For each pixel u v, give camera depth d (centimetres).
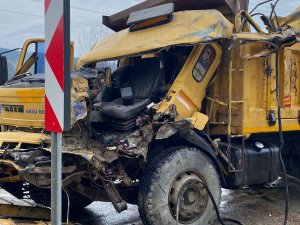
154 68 552
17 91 499
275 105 571
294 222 552
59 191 272
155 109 465
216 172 500
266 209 613
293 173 702
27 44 603
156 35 518
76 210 605
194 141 481
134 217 579
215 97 539
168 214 455
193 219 479
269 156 564
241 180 527
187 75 497
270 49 531
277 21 550
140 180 462
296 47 595
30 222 416
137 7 634
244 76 530
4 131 528
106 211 608
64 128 268
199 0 554
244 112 530
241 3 538
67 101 268
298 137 679
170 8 520
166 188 453
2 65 591
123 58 561
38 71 611
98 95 544
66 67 266
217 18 493
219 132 538
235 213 593
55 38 268
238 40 490
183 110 488
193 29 492
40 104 477
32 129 491
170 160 458
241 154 527
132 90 550
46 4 272
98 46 615
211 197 477
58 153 271
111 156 419
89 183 460
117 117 464
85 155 398
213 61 525
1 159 432
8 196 618
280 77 579
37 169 388
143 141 443
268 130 564
